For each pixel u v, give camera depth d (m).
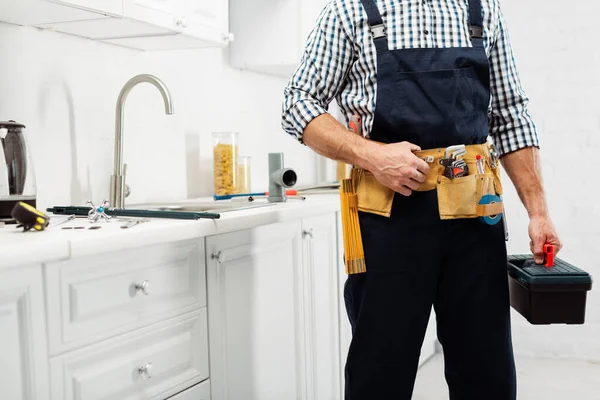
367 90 1.57
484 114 1.61
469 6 1.61
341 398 2.69
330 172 3.90
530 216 1.70
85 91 2.21
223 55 2.95
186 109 2.71
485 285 1.56
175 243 1.68
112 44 2.32
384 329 1.54
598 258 3.69
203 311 1.80
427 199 1.53
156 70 2.54
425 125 1.52
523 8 3.73
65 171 2.14
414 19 1.55
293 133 1.66
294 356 2.30
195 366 1.77
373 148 1.50
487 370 1.59
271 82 3.34
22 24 1.96
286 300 2.24
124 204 2.19
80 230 1.50
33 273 1.30
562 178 3.72
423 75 1.53
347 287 1.66
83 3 1.74
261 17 2.96
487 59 1.60
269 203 2.36
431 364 3.66
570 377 3.42
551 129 3.72
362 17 1.56
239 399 1.97
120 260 1.50
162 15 2.04
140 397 1.58
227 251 1.90
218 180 2.65
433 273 1.54
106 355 1.49
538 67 3.72
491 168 1.59
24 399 1.30
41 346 1.33
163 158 2.59
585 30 3.64
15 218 1.45
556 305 1.58
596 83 3.64
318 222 2.46
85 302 1.42
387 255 1.54
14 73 1.95
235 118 3.05
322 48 1.60
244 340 1.99
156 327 1.63
